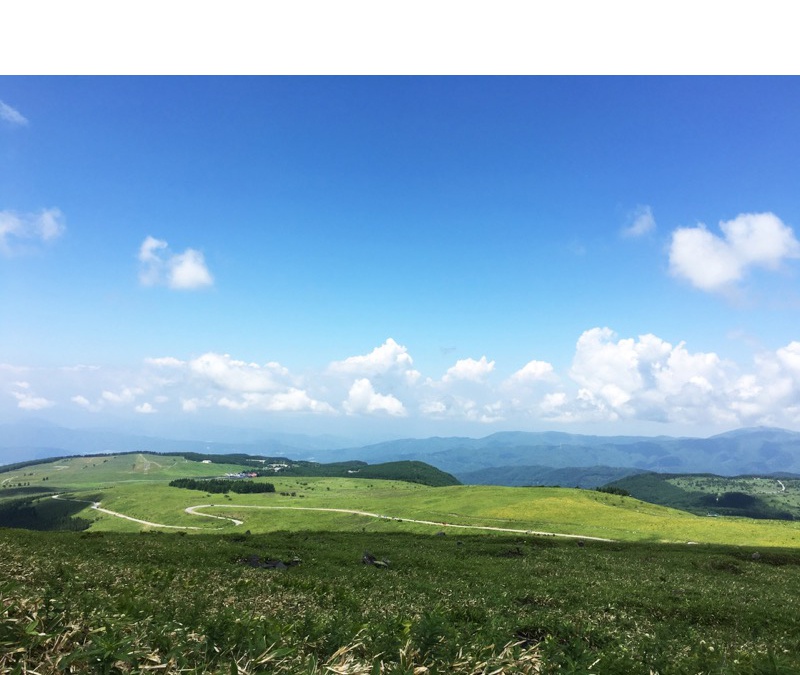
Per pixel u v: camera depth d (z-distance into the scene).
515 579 31.98
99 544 36.16
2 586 5.89
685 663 6.46
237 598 15.87
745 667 5.55
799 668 5.31
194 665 5.07
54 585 13.56
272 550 42.22
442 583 28.50
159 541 42.62
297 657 5.82
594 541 67.88
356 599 19.48
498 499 142.62
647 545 64.31
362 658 5.99
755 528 95.44
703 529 94.50
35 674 4.34
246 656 5.21
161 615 8.32
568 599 25.23
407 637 6.10
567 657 5.38
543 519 112.00
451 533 98.81
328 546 50.12
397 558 41.47
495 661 5.41
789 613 23.61
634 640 12.53
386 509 143.12
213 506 195.88
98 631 5.28
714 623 22.14
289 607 15.62
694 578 36.84
